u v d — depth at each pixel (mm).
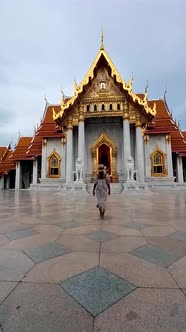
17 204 11789
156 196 17281
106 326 2043
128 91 22172
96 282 2875
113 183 23266
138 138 22875
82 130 23172
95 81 23828
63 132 28734
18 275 3084
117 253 3953
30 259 3676
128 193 19656
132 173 20703
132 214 8055
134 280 2936
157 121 31875
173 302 2430
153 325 2059
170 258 3721
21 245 4414
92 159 26531
